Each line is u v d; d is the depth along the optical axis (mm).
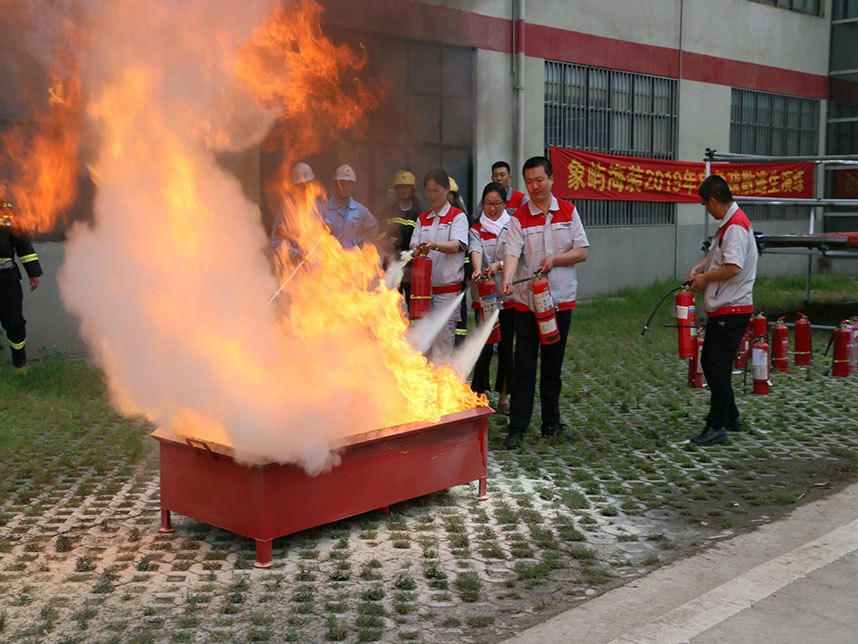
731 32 16031
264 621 3180
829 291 15664
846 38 18344
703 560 3779
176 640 3033
